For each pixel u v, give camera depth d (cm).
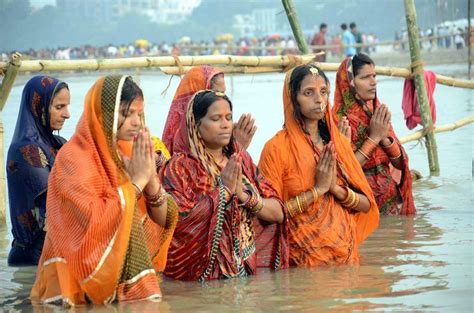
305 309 1507
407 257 1888
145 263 1573
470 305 1498
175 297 1599
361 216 1969
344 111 2328
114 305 1545
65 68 2316
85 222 1516
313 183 1889
